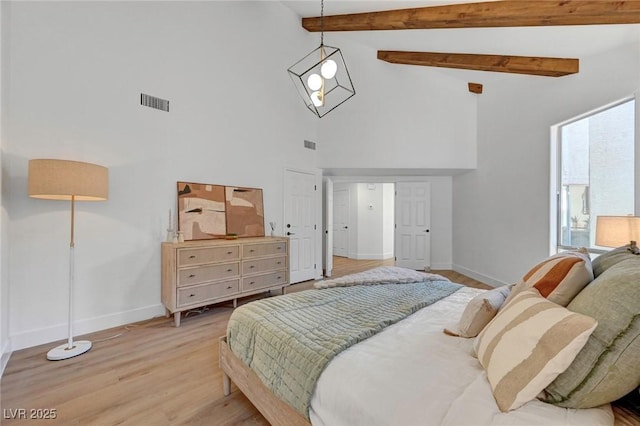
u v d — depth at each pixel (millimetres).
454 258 6020
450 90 5152
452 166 5180
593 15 2381
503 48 3574
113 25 2859
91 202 2752
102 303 2812
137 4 3014
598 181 3109
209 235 3580
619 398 855
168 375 2025
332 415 1028
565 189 3514
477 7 2881
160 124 3203
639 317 802
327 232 5621
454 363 1089
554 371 829
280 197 4535
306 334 1354
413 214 6172
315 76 2584
